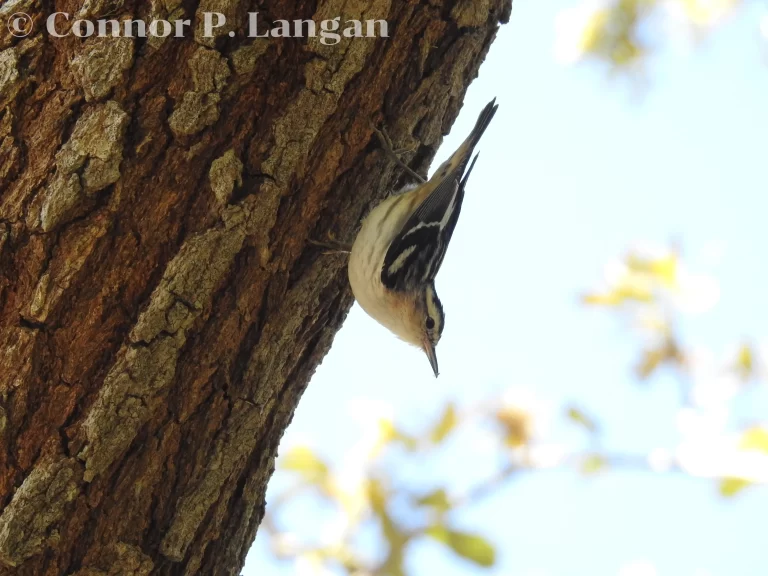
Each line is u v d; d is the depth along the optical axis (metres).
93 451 6.92
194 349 7.23
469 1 8.13
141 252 6.98
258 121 7.29
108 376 6.93
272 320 7.62
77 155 6.77
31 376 6.87
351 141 7.94
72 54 6.84
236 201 7.21
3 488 6.89
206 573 7.62
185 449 7.32
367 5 7.46
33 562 6.90
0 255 6.85
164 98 6.93
